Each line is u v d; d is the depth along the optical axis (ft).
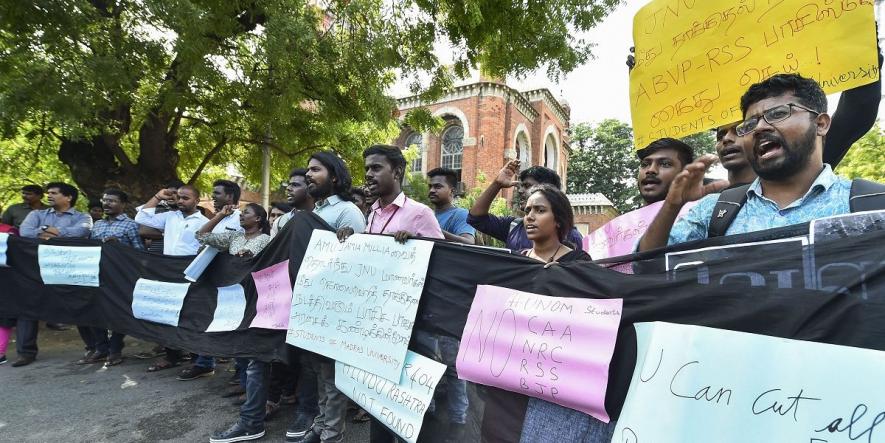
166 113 23.57
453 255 7.75
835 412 3.92
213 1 19.74
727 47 7.40
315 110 30.22
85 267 15.46
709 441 4.45
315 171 10.40
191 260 13.71
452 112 73.92
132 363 16.56
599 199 90.94
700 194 6.14
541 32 22.88
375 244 8.80
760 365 4.38
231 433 10.24
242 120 27.71
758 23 7.04
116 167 26.35
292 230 10.55
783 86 4.82
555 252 7.59
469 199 55.16
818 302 4.30
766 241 4.76
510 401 6.51
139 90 22.71
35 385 14.03
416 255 8.11
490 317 6.89
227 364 16.74
